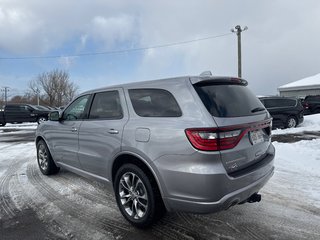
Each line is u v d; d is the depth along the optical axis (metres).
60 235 3.21
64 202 4.19
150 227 3.31
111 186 3.73
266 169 3.24
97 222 3.51
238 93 3.27
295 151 7.52
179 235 3.14
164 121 2.96
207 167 2.62
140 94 3.38
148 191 3.11
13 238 3.16
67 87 51.69
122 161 3.55
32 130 17.28
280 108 12.93
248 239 3.02
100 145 3.74
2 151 8.87
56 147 4.99
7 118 20.39
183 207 2.81
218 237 3.07
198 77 3.03
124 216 3.48
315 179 5.02
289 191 4.42
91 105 4.13
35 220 3.61
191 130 2.69
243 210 3.72
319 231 3.14
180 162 2.75
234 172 2.81
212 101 2.85
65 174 5.70
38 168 6.33
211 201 2.64
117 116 3.58
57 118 4.79
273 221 3.40
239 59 22.97
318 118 15.09
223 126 2.68
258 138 3.21
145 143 3.05
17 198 4.40
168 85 3.10
